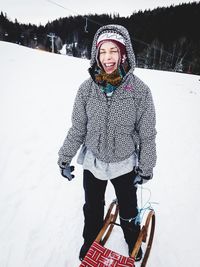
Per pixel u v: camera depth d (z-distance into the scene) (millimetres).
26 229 2275
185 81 16750
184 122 6605
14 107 5609
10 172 3107
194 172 3645
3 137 4000
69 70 13648
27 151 3670
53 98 6852
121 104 1276
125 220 1770
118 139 1399
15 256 2010
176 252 2145
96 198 1729
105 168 1524
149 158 1416
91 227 1856
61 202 2682
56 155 3682
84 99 1396
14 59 14016
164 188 3135
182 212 2674
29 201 2641
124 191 1625
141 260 2016
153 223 2086
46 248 2107
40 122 4898
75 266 1969
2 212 2445
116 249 2121
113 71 1239
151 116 1334
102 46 1225
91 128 1434
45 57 17828
